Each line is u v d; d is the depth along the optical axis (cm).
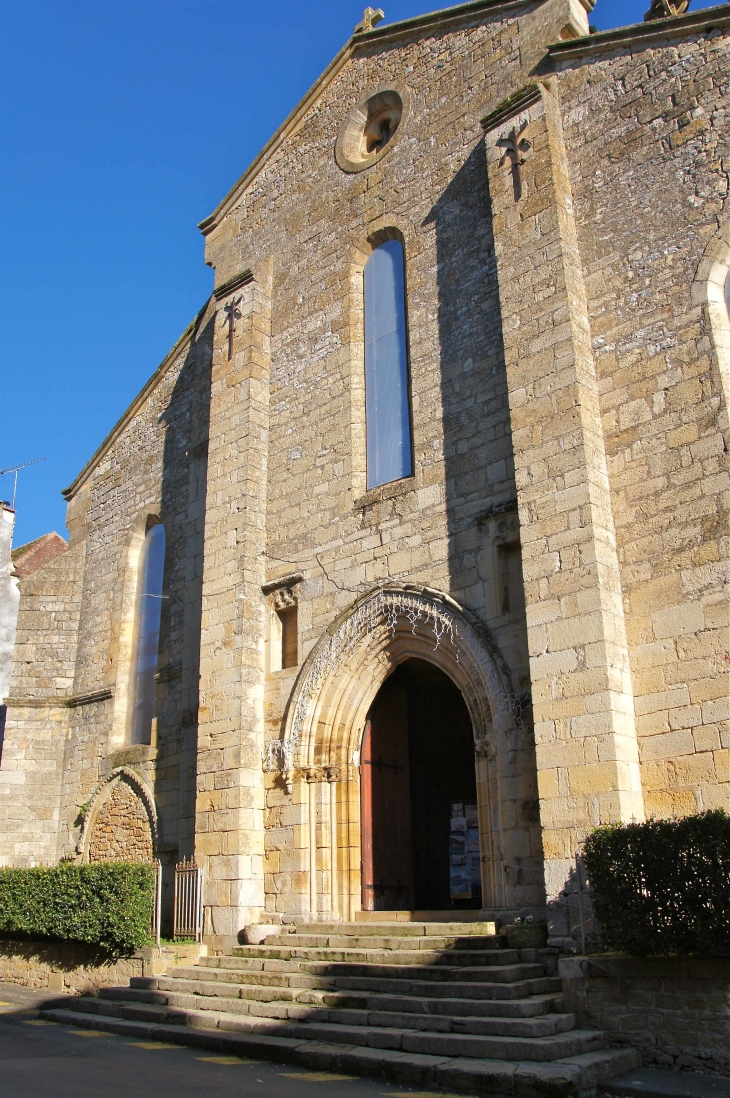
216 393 1830
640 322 1272
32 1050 1055
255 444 1733
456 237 1545
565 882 1084
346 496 1577
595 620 1143
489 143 1468
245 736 1545
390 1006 1028
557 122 1431
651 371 1242
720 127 1269
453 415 1453
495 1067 830
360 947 1245
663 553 1171
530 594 1214
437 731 1928
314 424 1683
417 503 1459
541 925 1121
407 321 1591
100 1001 1338
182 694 1852
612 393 1272
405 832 1571
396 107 1788
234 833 1493
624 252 1316
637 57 1383
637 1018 920
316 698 1507
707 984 882
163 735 1888
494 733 1261
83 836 1986
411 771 1834
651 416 1227
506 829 1210
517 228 1391
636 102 1366
